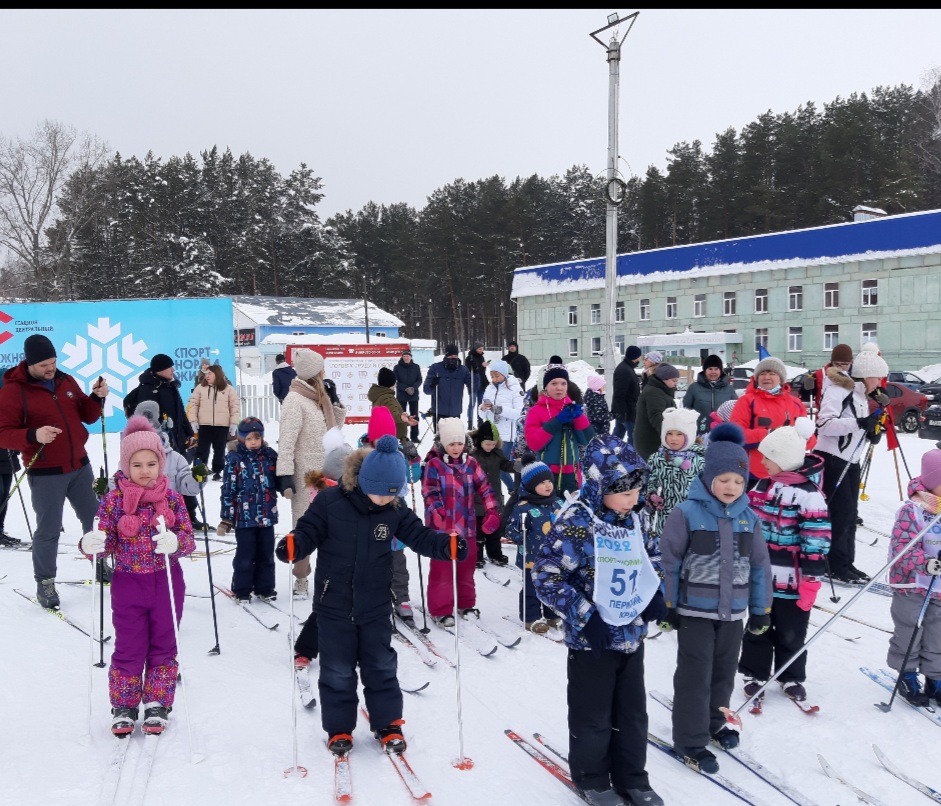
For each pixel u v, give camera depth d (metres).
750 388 6.05
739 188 54.38
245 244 62.78
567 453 6.14
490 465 7.23
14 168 40.62
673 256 37.22
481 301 63.16
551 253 67.44
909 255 30.67
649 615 3.40
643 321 38.44
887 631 5.68
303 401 6.14
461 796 3.46
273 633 5.56
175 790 3.41
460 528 5.79
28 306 14.88
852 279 32.41
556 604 3.33
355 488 3.75
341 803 3.34
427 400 23.17
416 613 6.13
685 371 27.62
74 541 8.27
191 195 62.94
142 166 61.84
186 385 15.24
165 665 4.02
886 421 7.86
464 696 4.59
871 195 48.44
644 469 3.40
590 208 69.44
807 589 4.43
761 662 4.57
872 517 9.14
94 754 3.74
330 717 3.77
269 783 3.51
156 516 3.90
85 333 15.03
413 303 75.81
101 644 4.63
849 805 3.47
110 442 14.90
